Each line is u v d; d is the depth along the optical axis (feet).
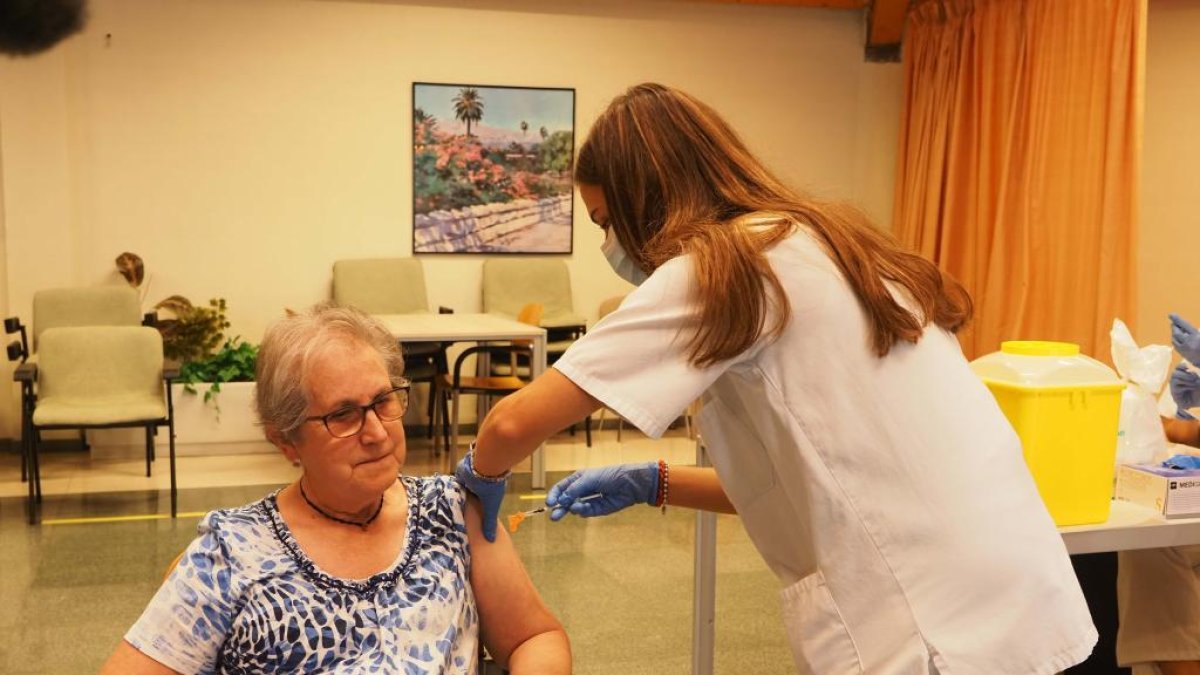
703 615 9.08
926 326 4.99
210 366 21.45
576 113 24.43
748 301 4.62
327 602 5.18
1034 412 6.59
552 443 22.97
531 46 24.07
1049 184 20.88
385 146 23.53
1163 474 7.02
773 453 5.05
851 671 4.93
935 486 4.82
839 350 4.79
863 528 4.85
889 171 26.23
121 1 21.99
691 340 4.67
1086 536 6.70
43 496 18.15
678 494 6.37
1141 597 8.63
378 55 23.34
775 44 25.44
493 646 5.88
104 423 17.12
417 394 23.67
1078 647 4.93
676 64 24.93
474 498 5.78
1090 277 19.93
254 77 22.80
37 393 20.13
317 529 5.39
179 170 22.57
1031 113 21.24
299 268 23.34
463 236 24.06
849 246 4.88
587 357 4.76
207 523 5.27
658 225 5.10
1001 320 22.15
